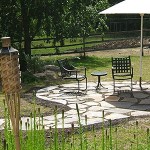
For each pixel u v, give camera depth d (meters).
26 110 10.02
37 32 17.64
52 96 11.74
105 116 9.35
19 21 17.55
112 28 30.17
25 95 11.90
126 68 12.30
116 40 24.36
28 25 17.41
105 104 10.59
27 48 17.62
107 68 17.02
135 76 14.79
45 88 12.98
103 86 13.02
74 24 18.42
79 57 20.47
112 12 11.56
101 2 20.86
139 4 11.52
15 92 2.89
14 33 17.55
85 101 11.00
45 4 16.73
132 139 7.52
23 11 17.06
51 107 10.38
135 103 10.64
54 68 16.12
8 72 2.85
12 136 4.73
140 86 12.48
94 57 20.66
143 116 9.30
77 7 17.91
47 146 7.02
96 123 8.71
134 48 23.80
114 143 7.30
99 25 21.12
